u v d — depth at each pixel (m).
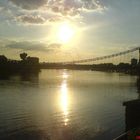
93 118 31.58
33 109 38.31
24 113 34.94
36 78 125.75
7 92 62.06
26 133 25.08
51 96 56.03
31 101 47.56
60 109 38.56
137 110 20.42
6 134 24.69
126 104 20.77
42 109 38.56
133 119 20.53
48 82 99.75
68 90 70.69
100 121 30.00
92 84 95.06
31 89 70.88
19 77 128.88
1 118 31.34
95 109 38.41
